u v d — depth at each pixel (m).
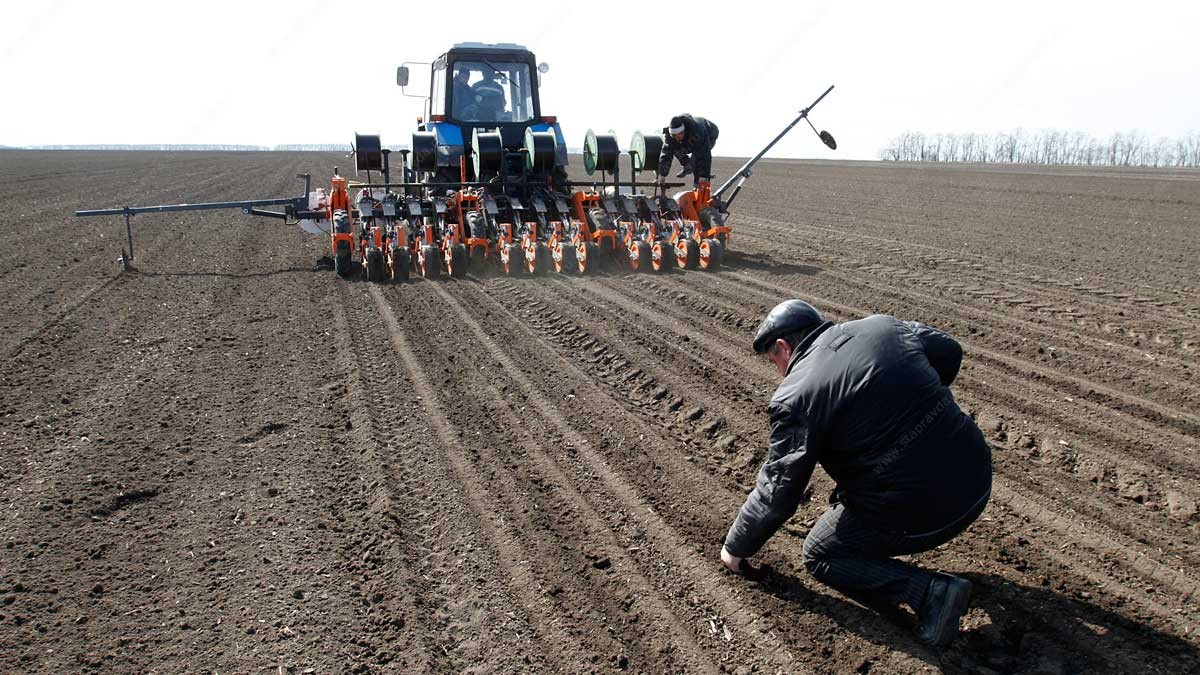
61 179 34.72
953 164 54.88
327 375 7.10
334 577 4.04
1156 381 6.67
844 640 3.57
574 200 12.84
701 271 11.66
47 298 10.27
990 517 4.60
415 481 5.07
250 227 18.16
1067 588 3.92
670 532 4.46
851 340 3.51
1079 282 10.77
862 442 3.41
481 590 3.95
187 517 4.63
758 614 3.75
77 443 5.66
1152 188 27.66
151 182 33.22
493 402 6.43
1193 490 4.83
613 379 7.08
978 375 6.91
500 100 13.34
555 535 4.43
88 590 3.94
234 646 3.53
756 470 5.25
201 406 6.37
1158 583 3.96
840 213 21.02
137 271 12.24
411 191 13.50
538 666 3.42
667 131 12.64
